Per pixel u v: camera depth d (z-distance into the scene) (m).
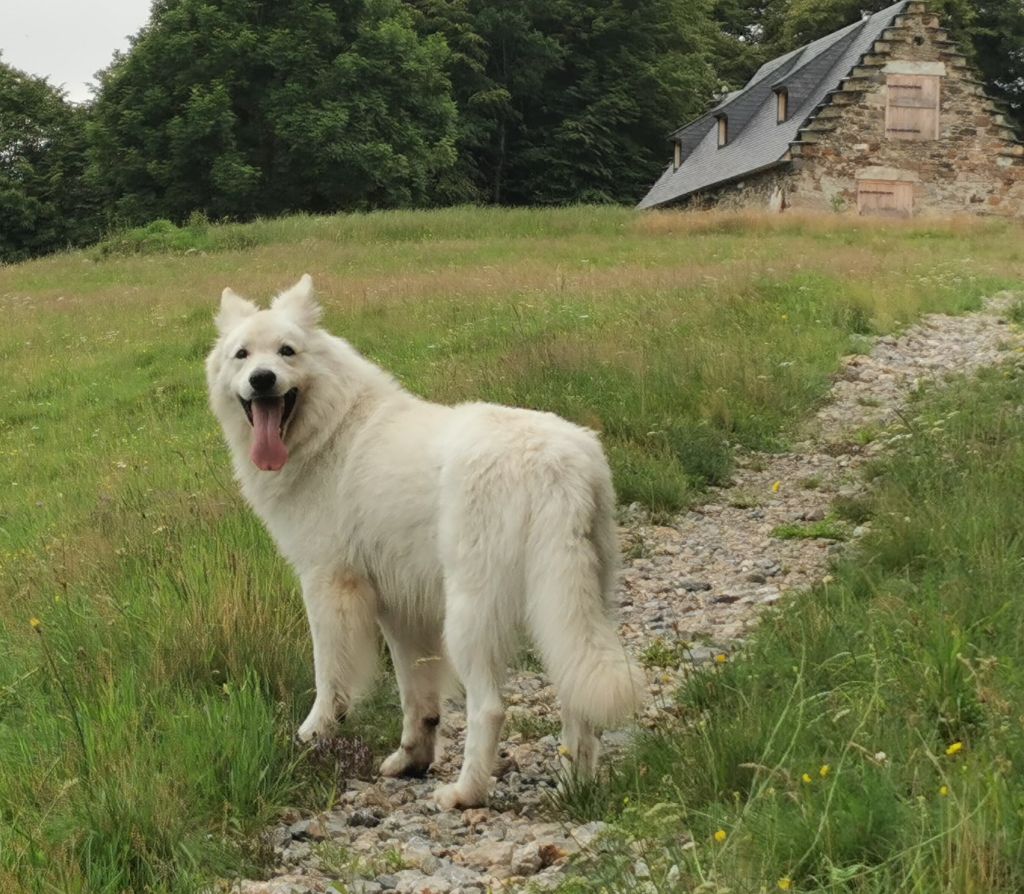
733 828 3.18
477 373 11.16
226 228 33.47
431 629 4.65
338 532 4.65
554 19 56.91
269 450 4.74
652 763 4.07
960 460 7.58
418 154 48.12
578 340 12.03
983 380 10.63
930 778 3.38
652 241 27.34
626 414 9.73
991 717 3.67
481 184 56.91
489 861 3.68
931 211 37.34
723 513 8.14
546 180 56.12
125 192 48.84
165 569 6.22
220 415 5.14
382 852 3.83
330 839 3.97
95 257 32.06
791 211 34.47
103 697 4.61
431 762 4.69
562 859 3.57
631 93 57.47
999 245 25.47
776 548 7.27
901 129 37.03
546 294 16.72
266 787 4.20
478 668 4.14
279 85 47.00
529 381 10.54
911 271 18.73
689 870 3.07
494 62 56.66
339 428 4.76
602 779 4.13
